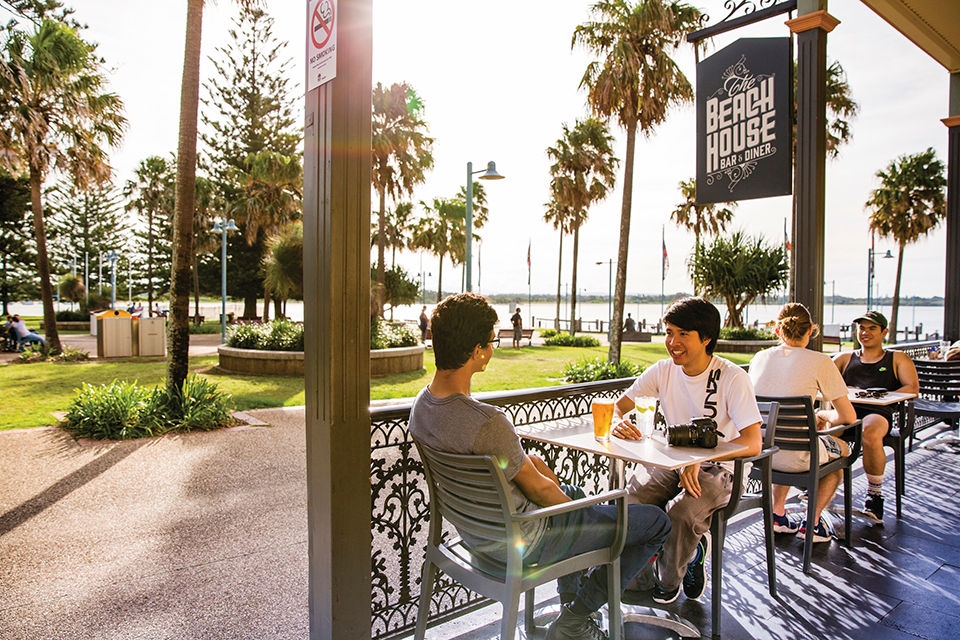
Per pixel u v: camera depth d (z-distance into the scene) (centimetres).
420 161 2352
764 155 432
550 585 322
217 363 1623
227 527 443
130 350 1762
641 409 263
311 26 207
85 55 1669
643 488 291
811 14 444
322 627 212
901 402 441
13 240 3606
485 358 195
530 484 186
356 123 201
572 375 1301
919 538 375
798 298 468
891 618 277
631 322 3114
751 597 298
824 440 343
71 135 1702
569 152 2934
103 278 5569
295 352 1366
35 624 298
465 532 200
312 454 213
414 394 1117
